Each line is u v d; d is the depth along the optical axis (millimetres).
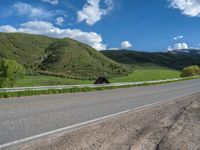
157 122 10398
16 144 6602
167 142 7055
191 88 37156
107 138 7445
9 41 164875
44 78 97875
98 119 10812
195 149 6457
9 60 47156
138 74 138625
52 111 12609
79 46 178875
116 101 18672
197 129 8961
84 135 7805
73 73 135625
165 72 160375
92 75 131625
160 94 26203
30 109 13023
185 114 12648
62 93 26438
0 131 7945
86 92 28312
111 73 138125
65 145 6562
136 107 15453
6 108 13109
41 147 6336
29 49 164125
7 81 46719
